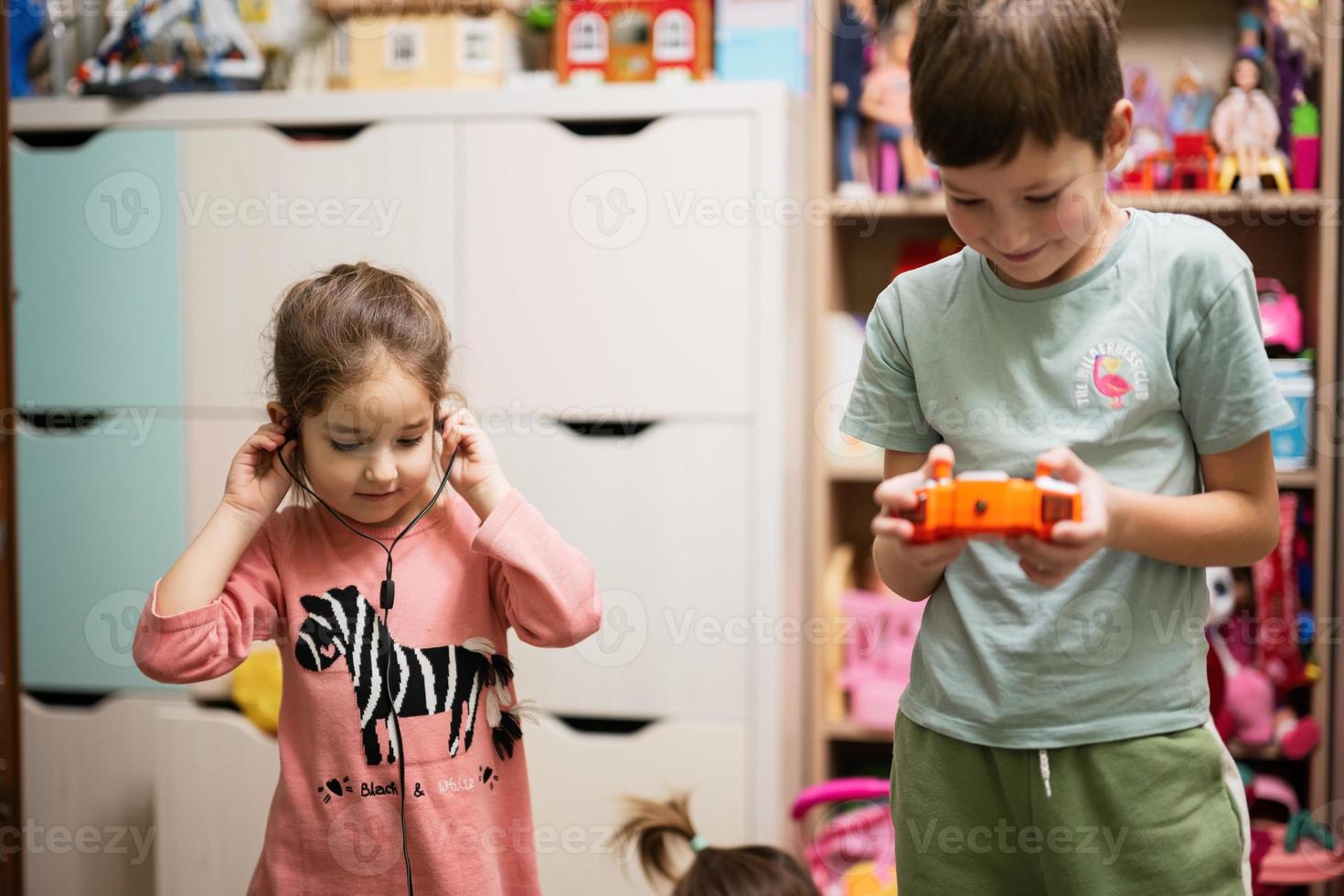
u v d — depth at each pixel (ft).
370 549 3.18
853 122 5.78
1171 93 5.83
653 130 5.16
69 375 5.55
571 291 5.24
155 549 5.52
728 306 5.15
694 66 5.50
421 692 3.08
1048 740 2.57
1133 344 2.52
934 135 2.31
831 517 5.97
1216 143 5.48
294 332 3.03
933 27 2.36
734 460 5.18
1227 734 5.40
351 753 3.05
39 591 5.59
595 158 5.20
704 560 5.22
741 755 5.19
